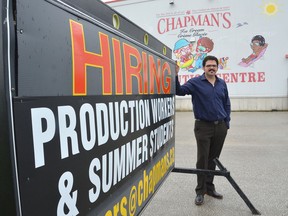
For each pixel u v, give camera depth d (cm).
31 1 112
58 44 127
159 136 289
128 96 203
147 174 247
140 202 228
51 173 121
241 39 1566
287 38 1503
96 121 157
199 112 402
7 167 102
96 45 159
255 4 1532
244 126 1062
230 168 569
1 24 100
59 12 128
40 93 116
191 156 658
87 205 148
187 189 470
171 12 1686
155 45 279
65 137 130
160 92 293
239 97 1584
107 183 170
